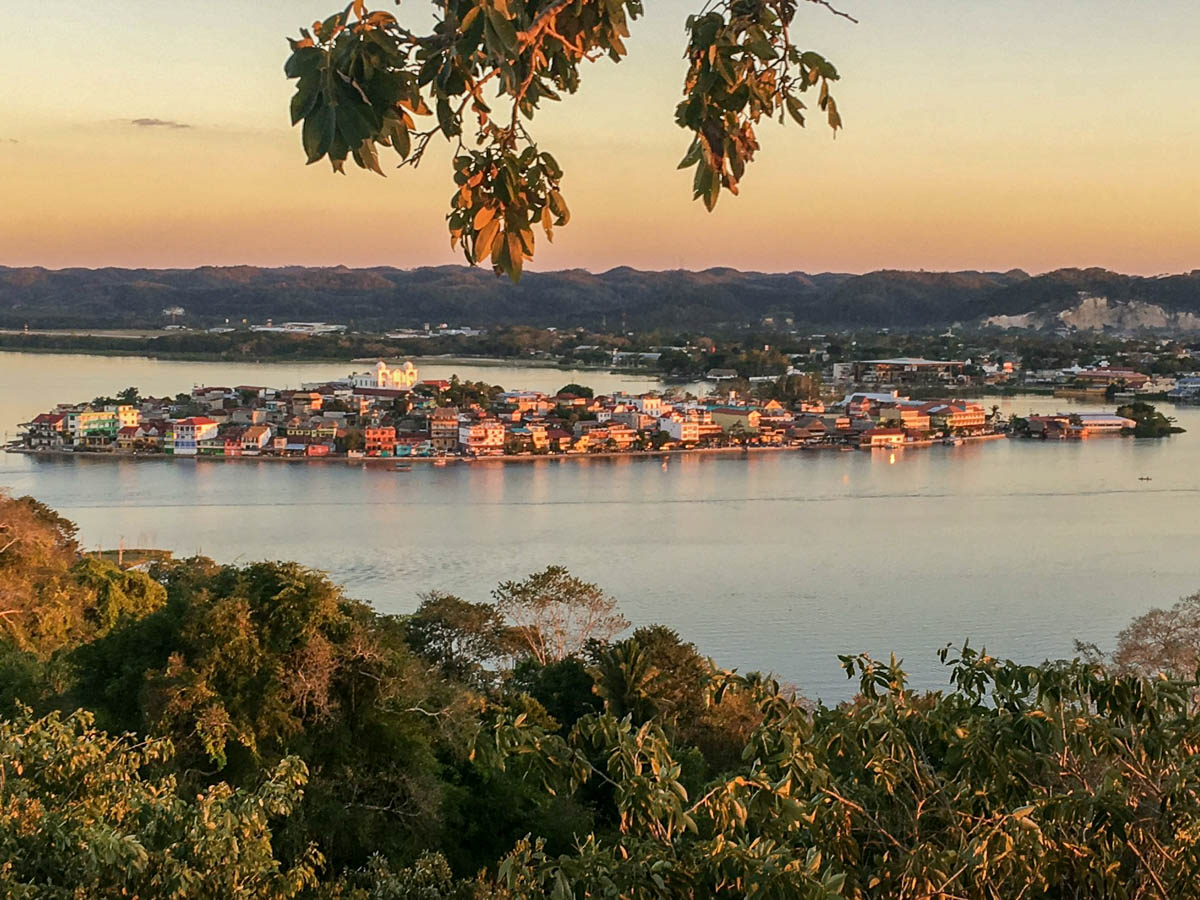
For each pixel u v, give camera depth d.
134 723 19.61
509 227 3.62
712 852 5.99
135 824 10.73
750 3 3.50
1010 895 6.32
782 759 6.54
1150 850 6.25
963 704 7.12
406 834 19.48
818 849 6.41
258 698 19.02
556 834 21.12
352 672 20.38
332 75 3.01
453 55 3.15
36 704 20.12
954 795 6.59
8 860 9.45
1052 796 6.29
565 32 3.60
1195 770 6.24
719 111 3.55
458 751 21.23
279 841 17.67
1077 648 32.84
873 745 6.80
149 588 35.69
